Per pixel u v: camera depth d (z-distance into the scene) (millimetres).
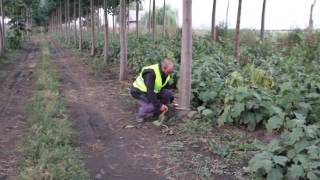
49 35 38344
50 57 13320
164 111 4273
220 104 4434
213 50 8195
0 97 6102
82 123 4465
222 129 4004
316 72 5559
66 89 6672
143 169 3154
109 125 4348
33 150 3439
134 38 12281
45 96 5777
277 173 2658
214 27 9867
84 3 16859
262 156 2742
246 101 3982
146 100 4348
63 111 4922
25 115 4871
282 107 3945
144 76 4359
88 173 3055
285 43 9477
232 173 3021
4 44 15188
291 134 2865
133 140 3812
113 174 3070
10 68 10305
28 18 33219
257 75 4703
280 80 4871
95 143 3756
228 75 5410
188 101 4445
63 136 3758
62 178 2904
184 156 3369
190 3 4367
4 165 3244
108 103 5461
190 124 4020
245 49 8297
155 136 3902
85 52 14984
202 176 2975
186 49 4398
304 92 4227
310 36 8469
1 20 16297
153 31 11320
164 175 3031
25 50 17953
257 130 3957
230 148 3490
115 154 3477
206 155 3377
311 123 3848
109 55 10484
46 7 36250
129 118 4594
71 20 25859
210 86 4781
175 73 5582
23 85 7273
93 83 7246
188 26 4367
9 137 3973
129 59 8633
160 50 8109
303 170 2604
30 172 2975
